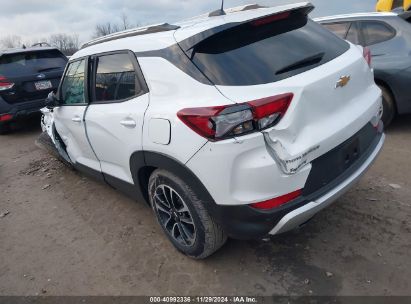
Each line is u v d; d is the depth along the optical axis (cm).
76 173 504
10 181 514
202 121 212
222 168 212
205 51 234
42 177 511
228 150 208
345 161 244
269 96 207
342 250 274
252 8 283
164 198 281
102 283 276
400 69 451
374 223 299
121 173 324
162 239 320
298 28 264
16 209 423
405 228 288
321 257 270
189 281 265
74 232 354
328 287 242
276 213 215
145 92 265
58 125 423
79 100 362
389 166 396
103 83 319
